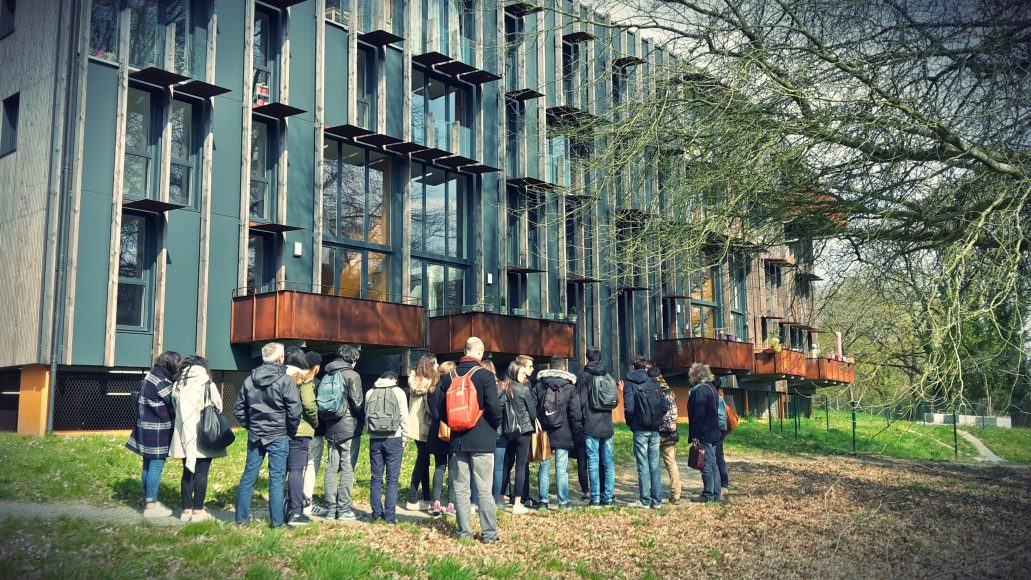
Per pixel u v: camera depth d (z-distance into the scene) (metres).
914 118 10.11
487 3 27.55
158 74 18.94
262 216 21.73
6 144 20.38
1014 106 9.59
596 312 29.73
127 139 19.44
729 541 9.69
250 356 20.89
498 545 8.84
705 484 12.63
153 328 19.22
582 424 11.73
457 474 9.03
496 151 27.61
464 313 24.14
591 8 13.91
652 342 33.03
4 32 20.86
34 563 6.25
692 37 11.96
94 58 18.61
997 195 9.70
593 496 11.62
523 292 28.23
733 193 11.29
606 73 14.96
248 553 7.26
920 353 9.45
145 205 18.89
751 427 30.17
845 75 10.62
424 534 9.03
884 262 10.58
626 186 13.03
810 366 39.28
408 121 24.42
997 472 20.16
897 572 8.45
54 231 17.95
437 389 9.31
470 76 26.42
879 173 10.62
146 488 9.12
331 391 9.61
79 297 18.12
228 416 20.91
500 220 27.19
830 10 10.55
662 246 12.33
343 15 24.03
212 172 20.42
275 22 22.31
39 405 17.97
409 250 24.39
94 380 19.02
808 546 9.50
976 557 9.23
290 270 21.75
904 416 9.34
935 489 15.43
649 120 12.14
